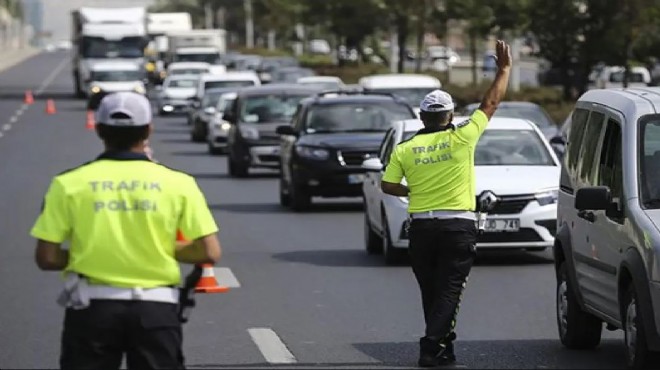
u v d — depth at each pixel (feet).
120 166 48.32
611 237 74.38
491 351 82.89
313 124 178.40
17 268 124.06
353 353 82.74
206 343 86.38
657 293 68.18
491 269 121.29
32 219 166.40
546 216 120.06
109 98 48.88
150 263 47.91
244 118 231.91
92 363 48.14
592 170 79.46
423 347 76.23
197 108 336.29
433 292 76.89
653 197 72.49
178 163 266.77
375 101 180.96
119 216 47.83
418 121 131.13
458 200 75.46
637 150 74.23
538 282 113.29
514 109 222.89
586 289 79.41
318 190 172.04
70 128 378.53
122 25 507.30
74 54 558.56
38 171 240.32
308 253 134.51
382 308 100.27
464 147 75.51
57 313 98.94
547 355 81.25
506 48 76.23
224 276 118.42
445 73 484.74
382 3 446.60
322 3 535.60
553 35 295.89
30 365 79.30
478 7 334.44
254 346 85.40
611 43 288.92
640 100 77.05
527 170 123.75
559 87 433.07
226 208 181.37
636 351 70.90
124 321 47.62
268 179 227.81
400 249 124.06
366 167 127.65
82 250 47.80
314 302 103.50
